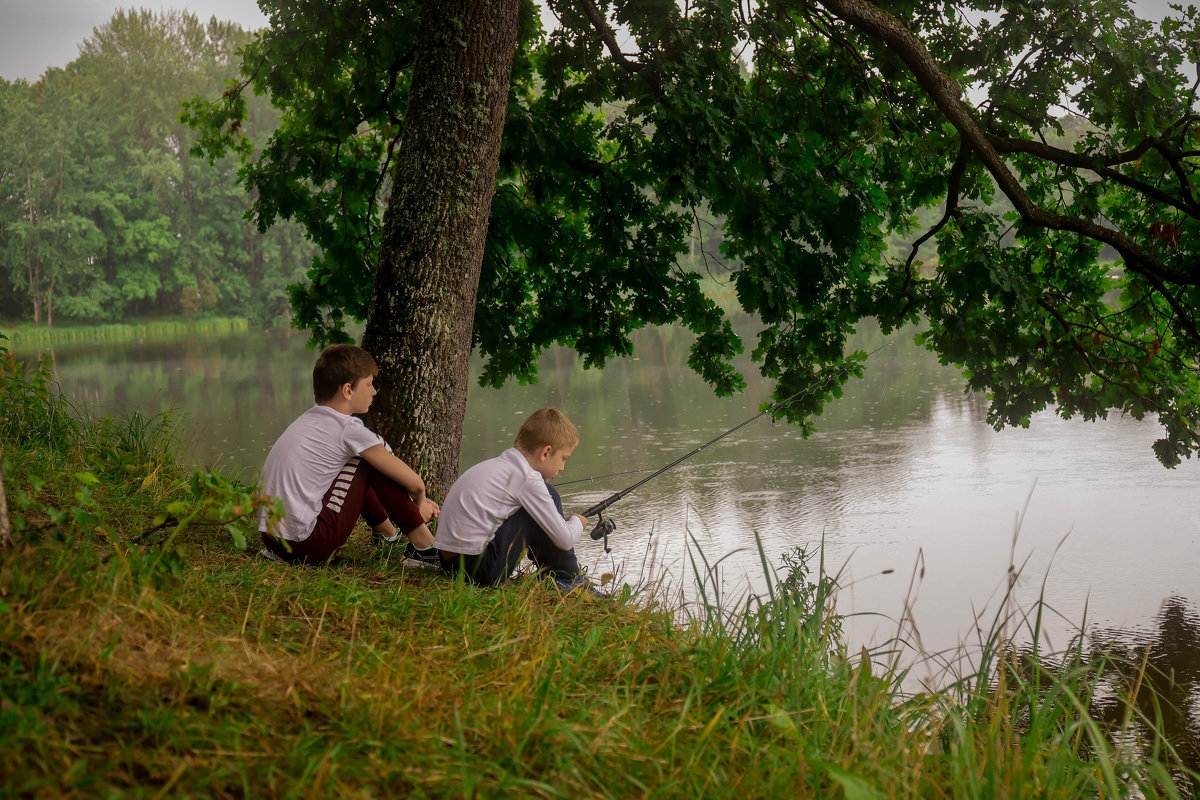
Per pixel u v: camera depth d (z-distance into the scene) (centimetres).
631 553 786
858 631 604
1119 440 1257
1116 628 616
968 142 680
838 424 1464
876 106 754
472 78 492
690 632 321
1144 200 805
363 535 487
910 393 1803
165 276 6700
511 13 503
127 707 182
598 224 758
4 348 609
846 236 696
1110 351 809
